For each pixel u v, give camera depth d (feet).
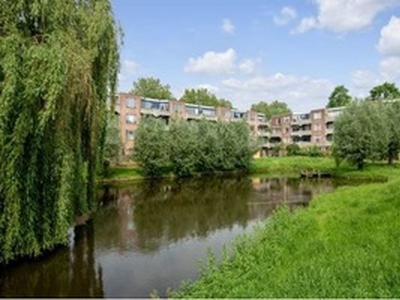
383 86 357.00
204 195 128.57
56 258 57.06
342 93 398.42
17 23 52.24
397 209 58.90
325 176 183.32
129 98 241.76
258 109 513.86
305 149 314.76
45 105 49.49
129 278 50.98
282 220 63.72
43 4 52.90
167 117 262.06
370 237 47.03
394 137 181.68
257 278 39.06
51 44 51.11
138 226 81.66
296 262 42.06
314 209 73.05
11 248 49.98
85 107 65.36
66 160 56.65
